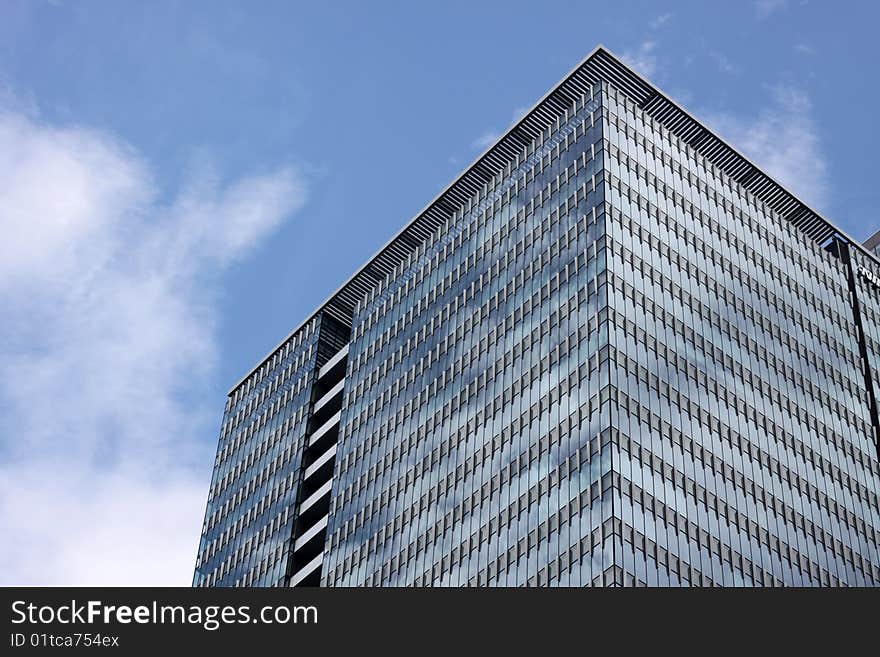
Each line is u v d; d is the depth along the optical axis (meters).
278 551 175.12
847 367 169.50
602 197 155.00
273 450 191.75
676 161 167.75
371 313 187.38
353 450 173.12
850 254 185.00
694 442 142.25
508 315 159.50
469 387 158.88
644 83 173.62
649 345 145.88
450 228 180.88
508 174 175.00
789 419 155.38
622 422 137.25
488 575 139.25
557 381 145.88
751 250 168.88
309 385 192.50
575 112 169.00
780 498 146.62
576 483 135.75
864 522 154.12
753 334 159.62
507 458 146.62
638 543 129.50
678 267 156.50
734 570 135.75
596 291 147.75
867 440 163.75
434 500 153.50
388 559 154.62
